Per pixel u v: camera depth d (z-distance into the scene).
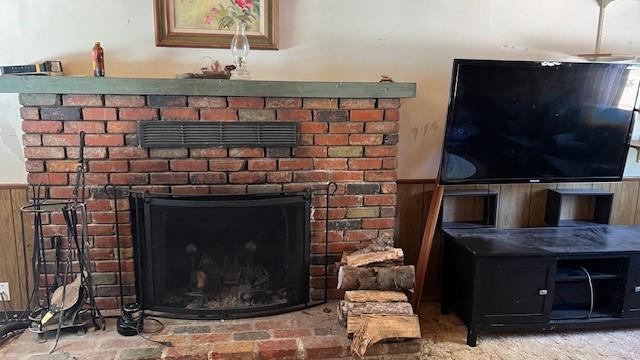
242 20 2.54
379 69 2.71
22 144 2.47
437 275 2.96
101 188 2.33
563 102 2.55
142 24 2.48
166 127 2.30
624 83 2.56
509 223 2.98
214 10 2.51
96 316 2.30
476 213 2.96
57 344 2.10
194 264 2.40
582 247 2.47
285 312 2.44
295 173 2.47
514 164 2.60
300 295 2.50
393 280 2.31
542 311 2.46
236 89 2.27
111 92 2.21
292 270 2.47
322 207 2.52
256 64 2.61
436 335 2.55
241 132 2.36
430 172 2.88
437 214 2.60
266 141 2.39
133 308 2.22
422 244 2.64
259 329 2.27
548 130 2.58
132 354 2.04
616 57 2.65
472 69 2.40
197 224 2.34
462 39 2.75
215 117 2.34
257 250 2.43
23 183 2.52
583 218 3.06
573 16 2.80
